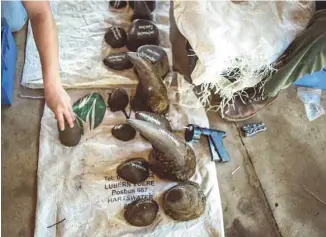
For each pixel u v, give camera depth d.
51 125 1.51
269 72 1.50
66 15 1.73
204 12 1.43
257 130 1.56
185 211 1.33
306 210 1.44
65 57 1.63
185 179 1.41
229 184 1.47
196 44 1.43
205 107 1.59
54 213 1.36
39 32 1.27
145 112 1.46
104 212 1.36
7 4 1.61
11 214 1.39
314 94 1.65
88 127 1.51
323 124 1.60
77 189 1.40
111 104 1.54
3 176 1.45
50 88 1.29
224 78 1.48
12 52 1.62
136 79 1.60
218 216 1.37
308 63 1.43
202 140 1.51
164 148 1.32
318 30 1.40
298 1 1.47
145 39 1.63
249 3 1.46
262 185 1.48
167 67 1.60
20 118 1.55
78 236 1.33
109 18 1.73
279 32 1.45
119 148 1.48
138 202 1.34
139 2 1.67
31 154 1.49
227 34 1.43
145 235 1.33
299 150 1.55
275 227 1.41
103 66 1.62
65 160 1.45
